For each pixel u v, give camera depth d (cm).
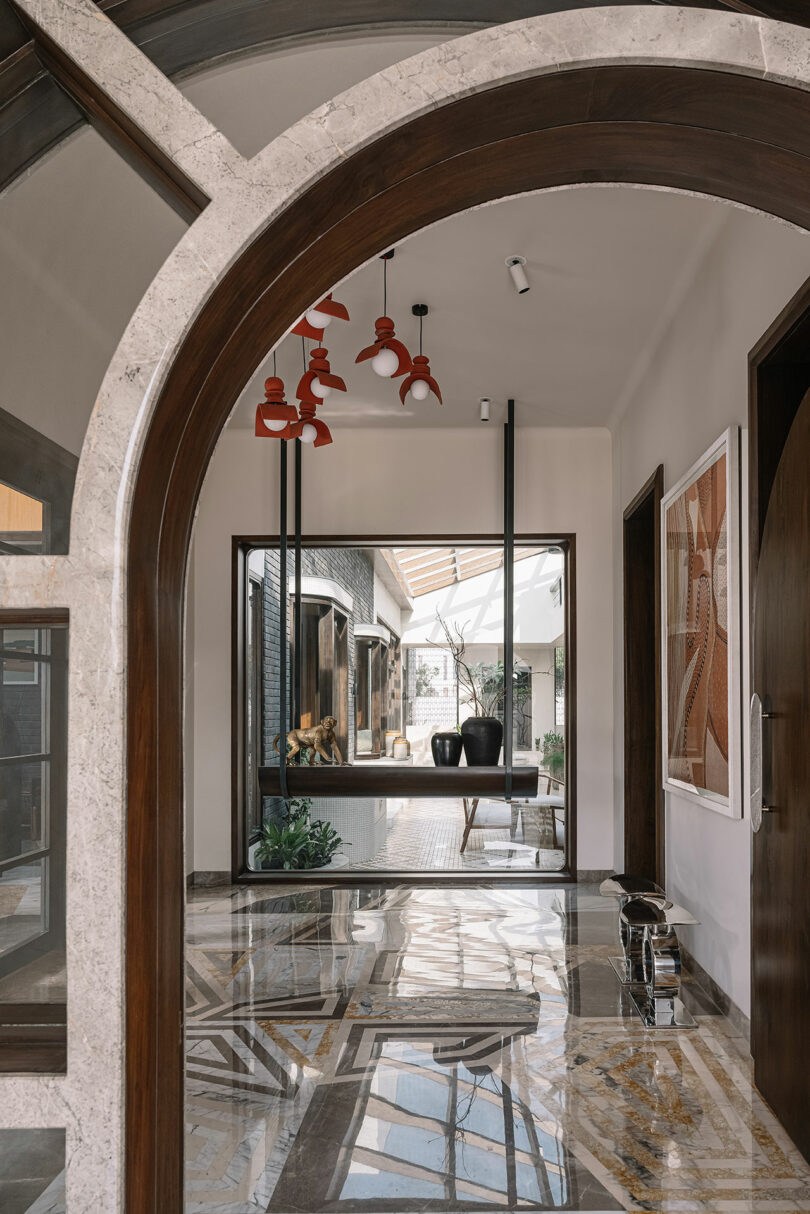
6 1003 109
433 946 464
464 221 377
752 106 112
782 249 291
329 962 436
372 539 657
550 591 988
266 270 114
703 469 383
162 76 111
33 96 115
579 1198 230
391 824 795
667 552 458
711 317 383
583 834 634
